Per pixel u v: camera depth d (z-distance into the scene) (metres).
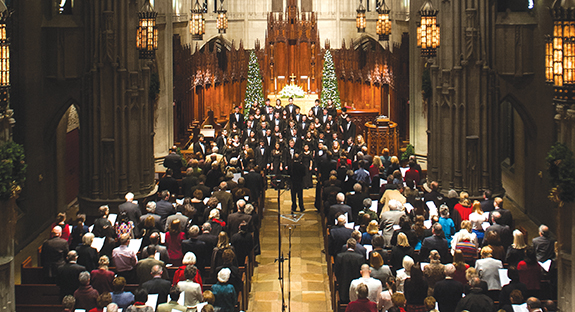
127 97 22.94
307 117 29.94
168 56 29.86
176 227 15.70
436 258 13.45
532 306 11.35
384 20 33.78
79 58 23.83
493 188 22.81
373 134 30.58
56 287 14.09
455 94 22.41
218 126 38.56
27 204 22.91
